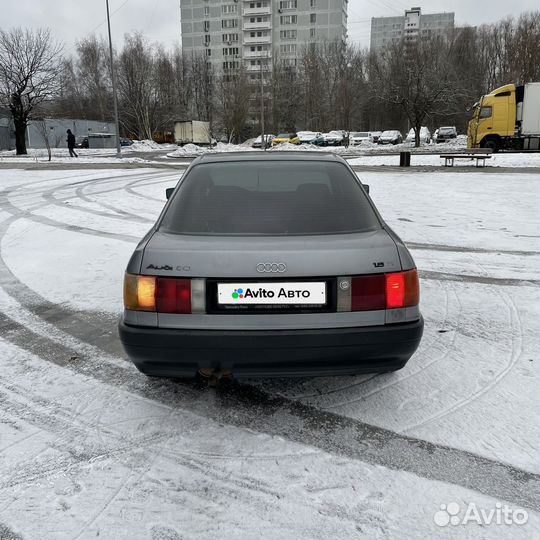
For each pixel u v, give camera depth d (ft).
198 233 8.89
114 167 79.97
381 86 153.79
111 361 11.68
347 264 8.03
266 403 9.73
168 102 220.84
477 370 10.90
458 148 128.26
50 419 9.22
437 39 205.16
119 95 211.41
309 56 235.81
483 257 21.03
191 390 10.28
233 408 9.55
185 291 8.03
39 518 6.79
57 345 12.59
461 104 179.63
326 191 9.91
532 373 10.72
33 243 24.29
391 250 8.38
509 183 48.93
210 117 230.89
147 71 206.49
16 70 119.65
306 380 10.65
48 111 134.92
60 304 15.61
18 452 8.23
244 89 206.39
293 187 10.00
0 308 15.29
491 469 7.69
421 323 8.39
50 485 7.44
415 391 10.05
